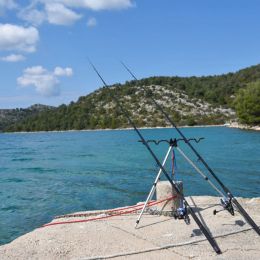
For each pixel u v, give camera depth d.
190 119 174.00
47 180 27.61
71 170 33.16
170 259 6.58
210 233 7.80
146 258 6.64
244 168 30.55
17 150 63.03
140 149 55.22
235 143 59.19
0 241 12.80
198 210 9.77
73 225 8.92
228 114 184.00
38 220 15.60
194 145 57.22
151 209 9.55
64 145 74.69
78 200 19.52
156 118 188.88
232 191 21.06
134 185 23.88
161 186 9.30
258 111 107.12
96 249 7.12
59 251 7.08
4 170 34.56
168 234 7.80
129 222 8.83
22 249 7.24
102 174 29.84
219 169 30.20
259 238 7.59
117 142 78.00
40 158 46.44
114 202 18.78
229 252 6.84
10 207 18.23
